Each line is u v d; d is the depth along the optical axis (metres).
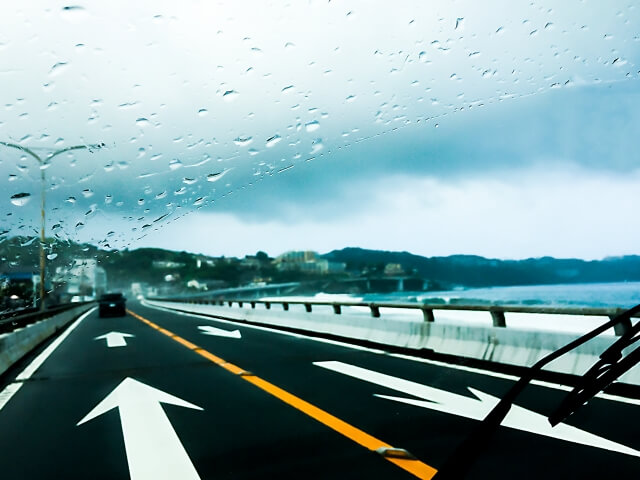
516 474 3.40
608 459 3.68
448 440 4.20
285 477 3.47
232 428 4.78
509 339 7.86
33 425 5.20
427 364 8.45
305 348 11.25
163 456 4.04
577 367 6.58
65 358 10.95
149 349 12.03
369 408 5.41
